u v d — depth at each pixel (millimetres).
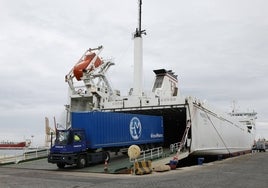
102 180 15719
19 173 19656
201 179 15805
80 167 22094
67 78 34094
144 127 28625
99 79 34562
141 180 15617
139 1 34656
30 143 56844
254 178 16391
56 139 22250
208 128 31750
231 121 42844
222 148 36750
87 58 34656
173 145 27281
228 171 20328
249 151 59219
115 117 25469
